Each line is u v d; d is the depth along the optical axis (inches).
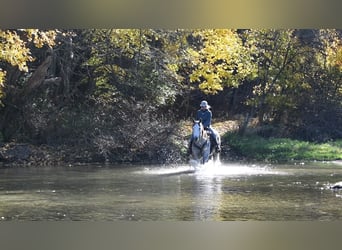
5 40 1863.9
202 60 2539.4
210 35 2353.6
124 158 2130.9
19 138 2139.5
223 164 2026.3
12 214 1055.0
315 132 2696.9
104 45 2295.8
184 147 2197.3
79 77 2370.8
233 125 2719.0
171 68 2380.7
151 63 2335.1
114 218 1016.9
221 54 2370.8
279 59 2731.3
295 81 2758.4
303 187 1381.6
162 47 2404.0
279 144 2411.4
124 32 2256.4
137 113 2244.1
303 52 2758.4
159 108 2486.5
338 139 2699.3
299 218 1012.5
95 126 2185.0
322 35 2783.0
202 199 1199.6
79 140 2151.8
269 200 1185.4
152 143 2180.1
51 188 1366.9
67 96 2265.0
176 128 2258.9
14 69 2124.8
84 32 2276.1
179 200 1185.4
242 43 2667.3
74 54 2321.6
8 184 1440.7
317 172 1747.0
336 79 2810.0
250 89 2940.5
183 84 2682.1
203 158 1792.6
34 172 1740.9
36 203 1158.3
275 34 2701.8
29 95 2176.4
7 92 2114.9
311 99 2783.0
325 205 1130.7
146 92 2319.1
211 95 2901.1
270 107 2795.3
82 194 1270.9
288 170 1814.7
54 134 2161.7
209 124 1836.9
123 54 2331.4
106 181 1507.1
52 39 1934.1
